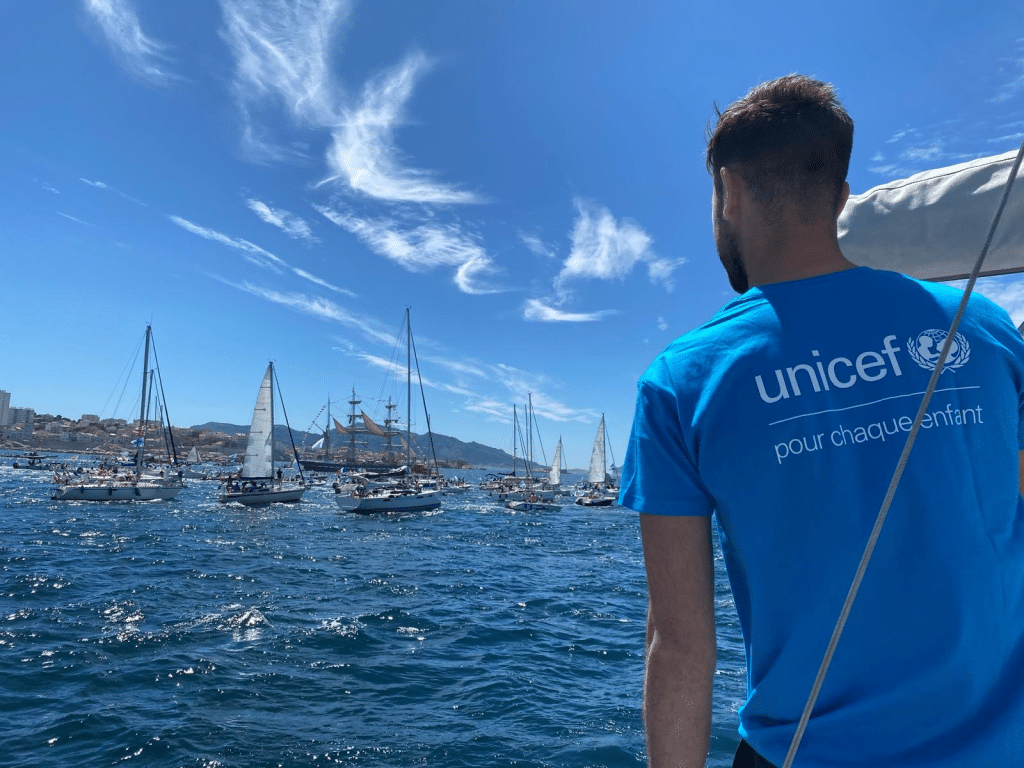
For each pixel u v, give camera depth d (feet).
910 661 2.62
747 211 3.51
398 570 71.41
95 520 118.62
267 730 24.79
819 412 2.80
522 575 70.23
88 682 29.71
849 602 2.60
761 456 2.80
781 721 2.87
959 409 2.78
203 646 36.24
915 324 2.93
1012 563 2.79
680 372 3.14
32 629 39.17
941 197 5.90
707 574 3.06
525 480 252.21
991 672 2.64
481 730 25.14
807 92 3.43
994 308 3.20
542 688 30.45
